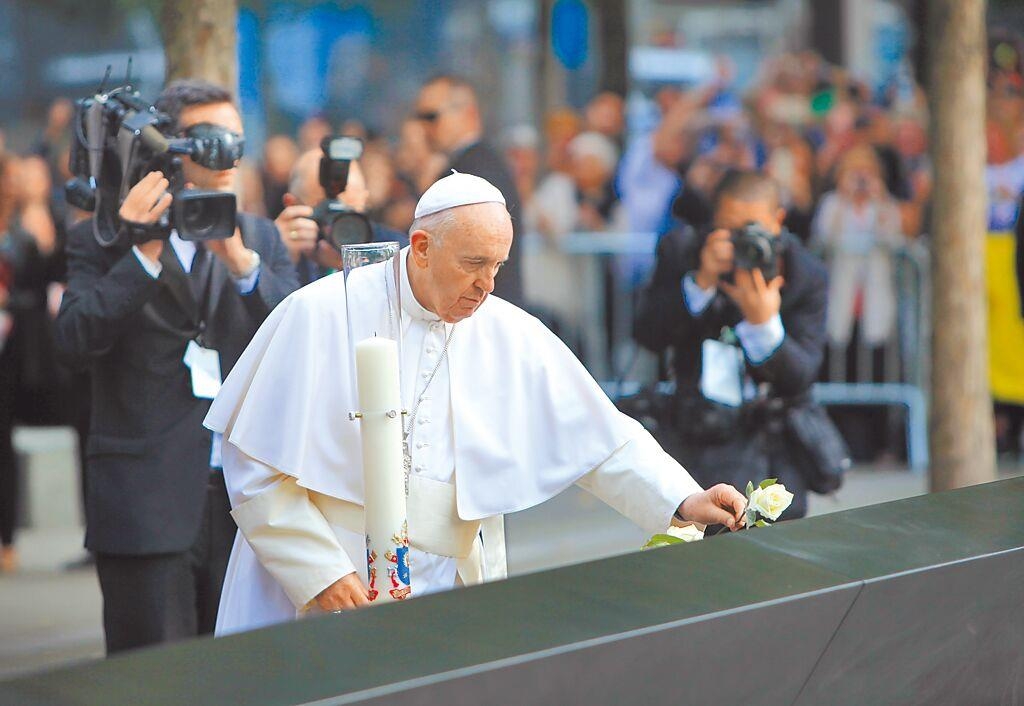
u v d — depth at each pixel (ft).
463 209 34.86
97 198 47.42
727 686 23.35
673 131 111.14
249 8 141.28
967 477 72.95
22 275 85.56
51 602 75.97
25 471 95.25
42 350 85.76
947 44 71.67
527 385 38.45
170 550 46.93
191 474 47.65
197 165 46.78
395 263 37.73
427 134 72.79
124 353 47.21
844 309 102.37
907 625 25.71
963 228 72.33
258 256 49.44
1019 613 27.78
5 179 87.71
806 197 103.81
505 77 151.74
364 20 146.72
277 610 38.11
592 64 146.61
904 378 103.04
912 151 109.40
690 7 149.89
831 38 146.41
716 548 26.73
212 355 48.67
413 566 37.52
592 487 39.01
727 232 57.31
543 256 106.01
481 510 37.55
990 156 103.09
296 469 36.24
